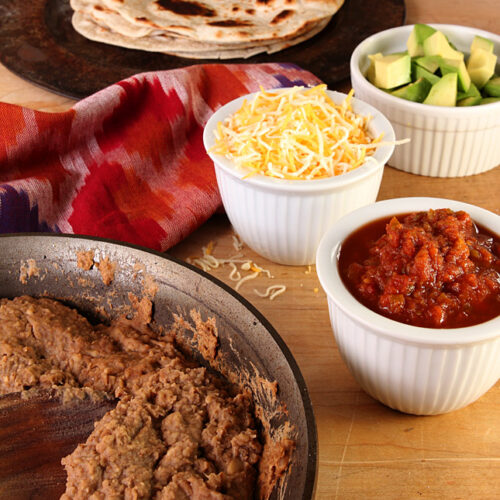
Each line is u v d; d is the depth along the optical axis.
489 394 0.50
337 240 0.48
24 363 0.49
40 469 0.45
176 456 0.44
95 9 0.74
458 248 0.46
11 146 0.59
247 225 0.55
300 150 0.53
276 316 0.54
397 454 0.47
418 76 0.62
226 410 0.46
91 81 0.68
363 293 0.46
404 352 0.45
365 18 0.76
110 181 0.60
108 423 0.44
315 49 0.72
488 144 0.61
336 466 0.47
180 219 0.58
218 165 0.53
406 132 0.61
